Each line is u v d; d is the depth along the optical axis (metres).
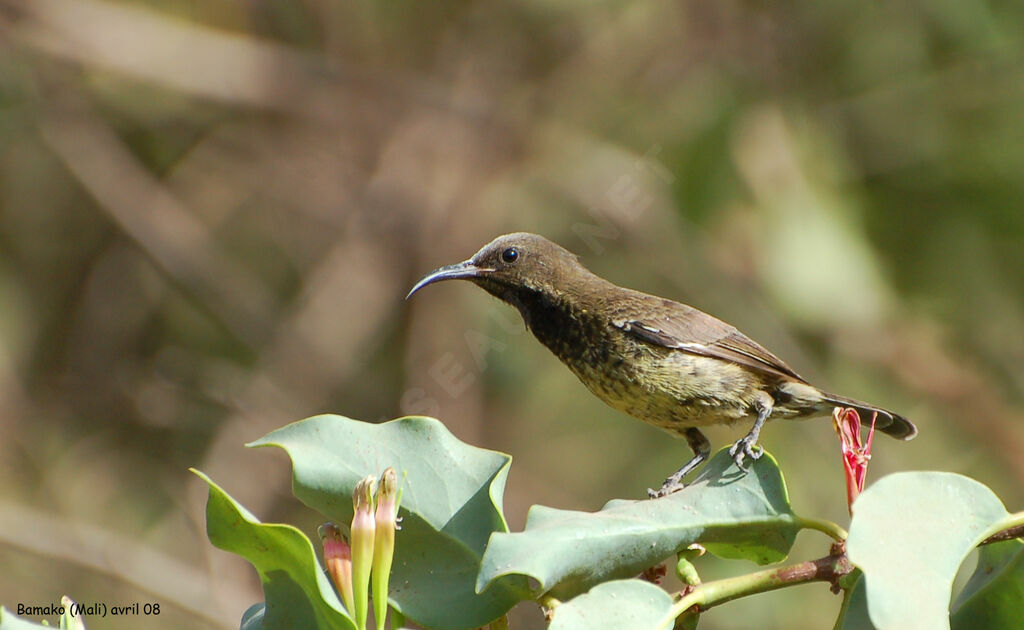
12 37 15.38
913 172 13.85
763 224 13.21
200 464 15.19
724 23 14.93
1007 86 13.75
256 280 16.31
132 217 15.74
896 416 7.67
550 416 14.57
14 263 15.71
